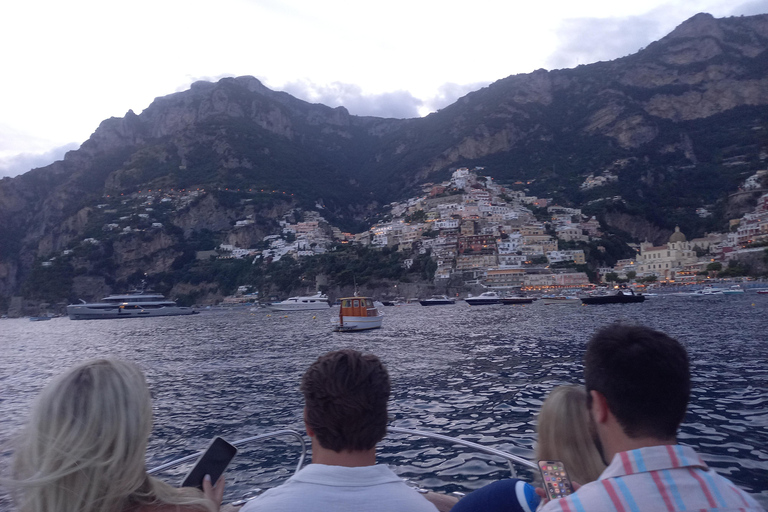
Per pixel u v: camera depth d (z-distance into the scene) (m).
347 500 2.78
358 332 63.22
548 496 3.39
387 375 3.25
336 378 2.99
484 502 3.25
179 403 23.11
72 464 2.36
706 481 2.19
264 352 44.22
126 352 51.34
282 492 2.87
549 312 95.69
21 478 2.52
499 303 148.12
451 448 14.23
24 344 77.19
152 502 2.69
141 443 2.61
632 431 2.37
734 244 192.12
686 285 165.50
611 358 2.46
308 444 14.70
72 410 2.47
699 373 24.80
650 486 2.17
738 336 40.66
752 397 19.27
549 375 25.55
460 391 22.42
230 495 11.41
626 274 195.00
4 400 27.61
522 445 14.64
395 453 13.99
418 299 195.12
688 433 15.30
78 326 140.62
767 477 11.75
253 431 17.86
